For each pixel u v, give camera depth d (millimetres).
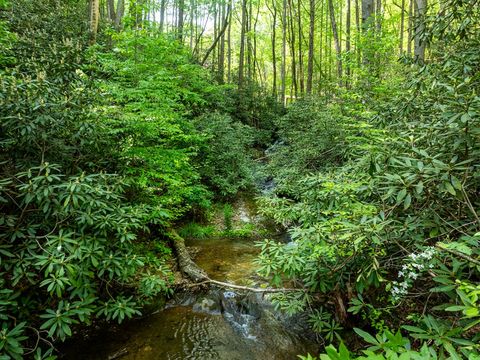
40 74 2947
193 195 6355
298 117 9492
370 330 2740
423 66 3068
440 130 2332
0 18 5973
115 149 3893
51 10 7398
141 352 2883
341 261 2709
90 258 2668
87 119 3283
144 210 3533
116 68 4871
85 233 2891
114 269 2877
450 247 1516
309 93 11172
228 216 6879
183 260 4551
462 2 2830
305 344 3004
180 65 5914
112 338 3025
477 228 2010
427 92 2912
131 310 2873
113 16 11562
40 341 2730
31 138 2793
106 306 2854
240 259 5113
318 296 3100
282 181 6988
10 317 2426
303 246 2752
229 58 17375
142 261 3182
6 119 2697
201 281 4027
